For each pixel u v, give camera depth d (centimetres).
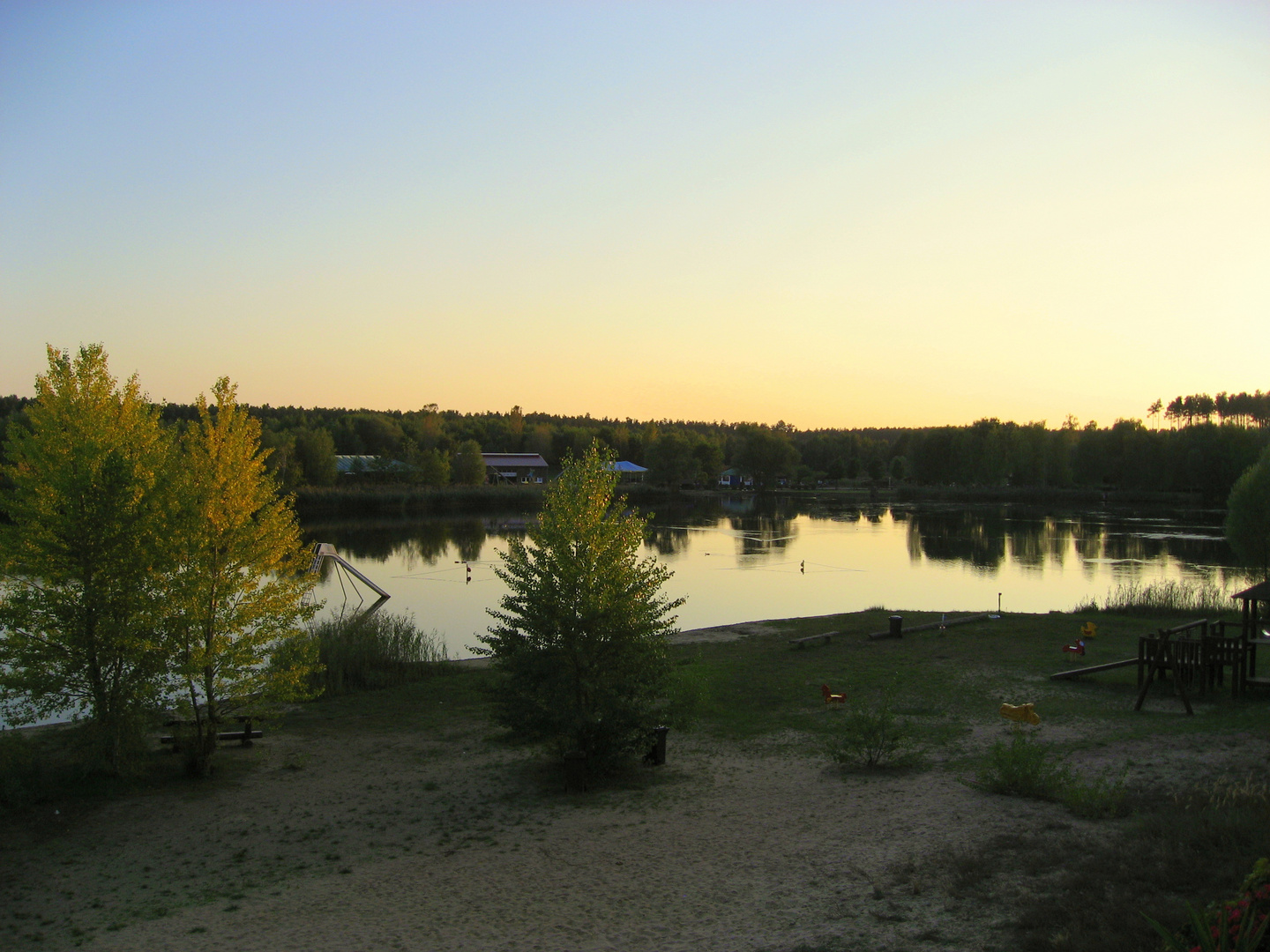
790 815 1398
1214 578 4972
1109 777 1417
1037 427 13250
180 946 1050
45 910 1188
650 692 1770
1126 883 944
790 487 15838
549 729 1703
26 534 1727
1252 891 712
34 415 1836
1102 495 11912
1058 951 812
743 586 4981
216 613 1878
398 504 10431
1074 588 4775
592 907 1084
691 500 13025
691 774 1725
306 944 1030
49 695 1784
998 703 2117
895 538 7600
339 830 1496
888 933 918
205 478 1875
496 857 1308
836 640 3073
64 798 1680
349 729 2223
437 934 1035
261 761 1958
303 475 10831
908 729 1862
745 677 2570
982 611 3931
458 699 2505
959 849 1149
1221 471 10438
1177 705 1988
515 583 1772
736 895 1080
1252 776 1323
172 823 1551
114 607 1741
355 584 5069
